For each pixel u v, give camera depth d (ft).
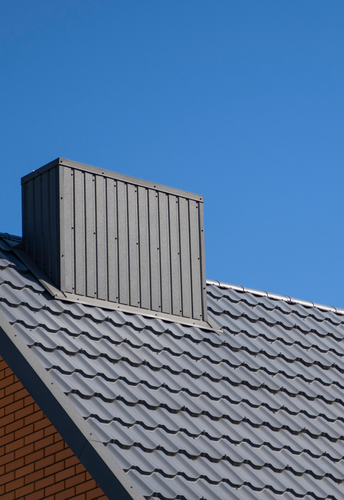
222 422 33.37
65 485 28.68
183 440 30.78
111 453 27.45
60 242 38.01
